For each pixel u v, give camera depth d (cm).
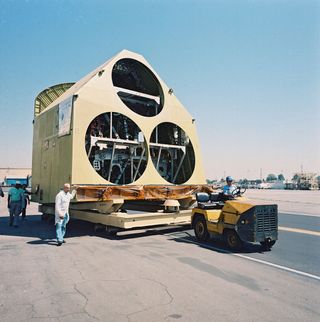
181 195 1030
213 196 867
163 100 1086
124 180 1053
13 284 466
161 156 1163
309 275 519
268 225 690
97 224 941
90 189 831
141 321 342
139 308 377
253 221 669
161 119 1054
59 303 392
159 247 736
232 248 713
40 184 1076
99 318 349
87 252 680
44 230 1023
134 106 1134
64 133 895
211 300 404
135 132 1049
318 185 7312
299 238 877
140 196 913
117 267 558
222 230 734
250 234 671
